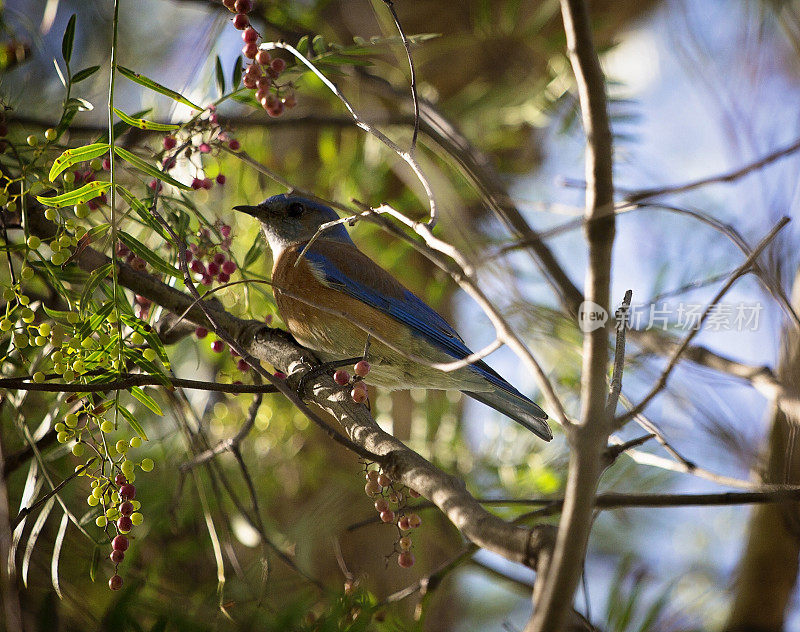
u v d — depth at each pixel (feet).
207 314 21.85
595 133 17.52
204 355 35.91
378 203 39.50
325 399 27.63
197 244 27.40
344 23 47.14
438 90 48.91
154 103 36.17
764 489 23.77
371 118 39.60
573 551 15.34
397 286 35.65
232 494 27.96
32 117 32.42
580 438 15.92
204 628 21.67
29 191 22.34
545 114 42.22
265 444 37.01
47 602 21.63
